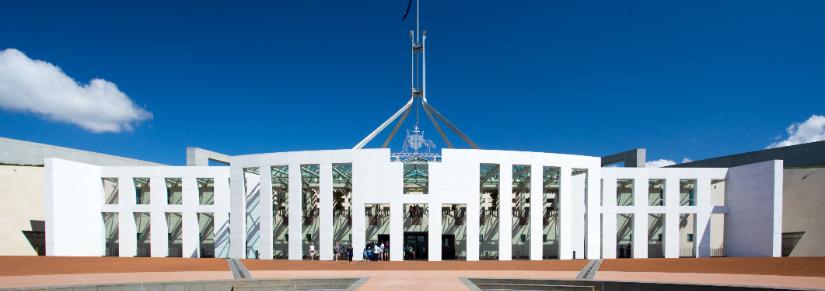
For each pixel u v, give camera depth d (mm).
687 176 42625
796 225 43156
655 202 45969
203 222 45344
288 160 37219
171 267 28438
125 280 21828
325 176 36438
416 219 41500
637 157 48844
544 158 37344
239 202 38719
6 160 48250
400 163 35938
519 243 42969
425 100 47125
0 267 27312
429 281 21859
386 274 25391
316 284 22094
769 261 29031
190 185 42688
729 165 55531
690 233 45500
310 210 42531
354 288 19562
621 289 20578
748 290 18156
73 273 25219
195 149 49969
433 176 35906
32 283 20688
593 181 39219
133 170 43156
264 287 21422
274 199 43531
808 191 44062
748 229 40750
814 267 25984
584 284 21281
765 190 39312
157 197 42750
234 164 39281
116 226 46000
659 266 28609
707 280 21859
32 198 44500
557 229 40688
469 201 35844
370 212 41812
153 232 42406
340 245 39031
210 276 23969
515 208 44062
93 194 42531
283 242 42562
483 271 27484
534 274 25547
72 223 40156
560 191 37875
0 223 40312
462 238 41969
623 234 45031
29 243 41500
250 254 40500
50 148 52094
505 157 36562
